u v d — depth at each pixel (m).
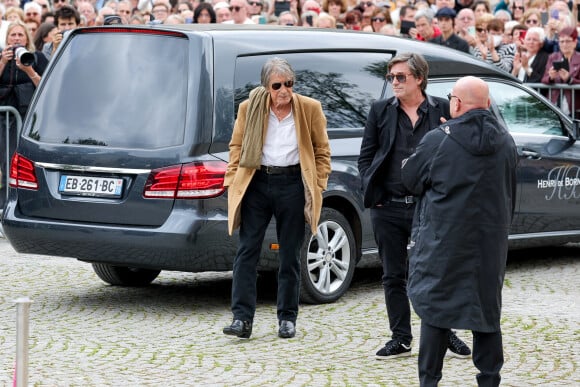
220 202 12.77
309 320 12.77
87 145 13.22
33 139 13.62
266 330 12.32
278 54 13.55
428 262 9.11
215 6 24.58
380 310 13.29
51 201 13.32
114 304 13.60
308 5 25.38
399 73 10.96
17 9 21.97
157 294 14.22
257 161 11.71
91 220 13.12
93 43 13.62
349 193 13.79
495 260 9.09
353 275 15.31
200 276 15.45
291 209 11.91
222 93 12.95
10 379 10.40
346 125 13.91
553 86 20.31
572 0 26.77
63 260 16.41
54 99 13.64
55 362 10.93
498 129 9.08
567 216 15.99
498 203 9.07
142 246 12.77
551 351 11.41
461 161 9.00
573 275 15.43
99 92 13.38
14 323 12.57
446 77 14.93
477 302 9.05
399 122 11.07
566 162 15.92
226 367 10.77
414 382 10.33
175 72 13.02
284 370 10.68
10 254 16.81
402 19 23.33
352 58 14.17
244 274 11.89
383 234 11.14
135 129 13.03
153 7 25.73
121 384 10.17
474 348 9.34
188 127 12.79
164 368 10.73
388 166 11.08
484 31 22.59
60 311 13.20
